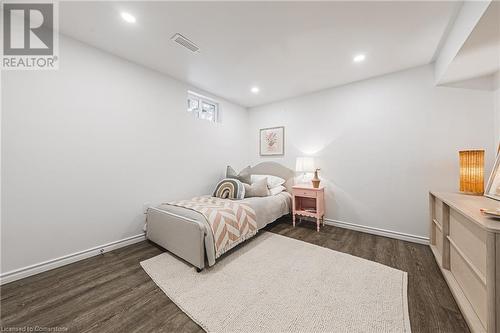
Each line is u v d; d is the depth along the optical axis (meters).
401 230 2.63
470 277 1.32
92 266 1.94
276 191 3.39
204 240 1.87
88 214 2.12
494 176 1.73
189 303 1.44
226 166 3.86
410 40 1.98
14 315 1.33
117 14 1.67
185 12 1.64
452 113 2.29
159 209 2.38
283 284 1.66
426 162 2.45
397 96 2.64
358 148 2.96
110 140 2.28
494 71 2.01
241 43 2.07
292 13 1.64
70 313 1.35
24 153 1.73
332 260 2.06
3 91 1.65
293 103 3.69
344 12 1.62
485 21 1.28
